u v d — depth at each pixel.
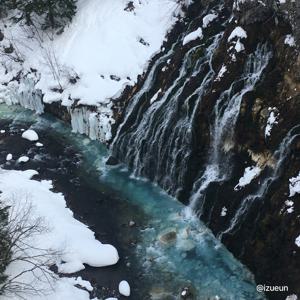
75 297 13.50
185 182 17.17
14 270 13.87
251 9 16.31
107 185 18.83
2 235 13.69
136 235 16.11
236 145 15.59
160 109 19.08
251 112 15.33
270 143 14.62
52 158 20.75
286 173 13.95
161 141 18.33
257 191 14.61
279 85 15.06
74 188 18.72
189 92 18.20
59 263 14.68
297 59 14.55
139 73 21.66
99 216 17.14
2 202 15.77
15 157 20.91
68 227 15.81
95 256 14.91
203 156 16.86
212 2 21.42
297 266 12.67
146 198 17.89
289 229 13.21
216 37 19.22
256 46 16.30
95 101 21.67
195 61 19.17
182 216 16.66
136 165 19.33
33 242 14.92
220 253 14.94
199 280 14.17
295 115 14.23
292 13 14.95
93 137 21.83
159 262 14.95
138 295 13.92
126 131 20.22
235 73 16.52
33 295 13.09
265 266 13.63
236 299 13.38
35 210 16.23
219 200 15.63
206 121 16.80
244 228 14.59
